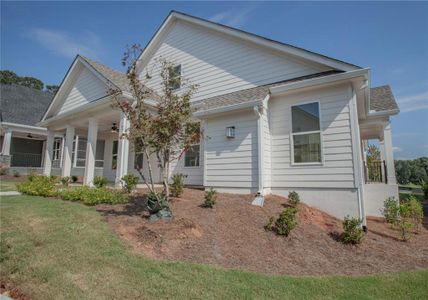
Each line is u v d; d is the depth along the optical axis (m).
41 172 17.41
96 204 6.97
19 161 19.91
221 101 9.89
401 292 3.76
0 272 3.75
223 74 11.46
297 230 5.95
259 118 8.44
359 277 4.21
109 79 10.80
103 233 4.86
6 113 18.41
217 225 5.61
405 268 4.77
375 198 9.51
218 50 11.79
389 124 10.95
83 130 15.26
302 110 8.45
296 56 9.66
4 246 4.36
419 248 6.03
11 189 10.10
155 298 3.11
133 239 4.70
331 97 7.98
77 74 13.38
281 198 8.16
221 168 9.22
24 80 45.34
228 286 3.49
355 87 7.93
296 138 8.50
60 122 13.60
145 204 6.93
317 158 8.01
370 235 6.70
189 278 3.59
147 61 14.39
